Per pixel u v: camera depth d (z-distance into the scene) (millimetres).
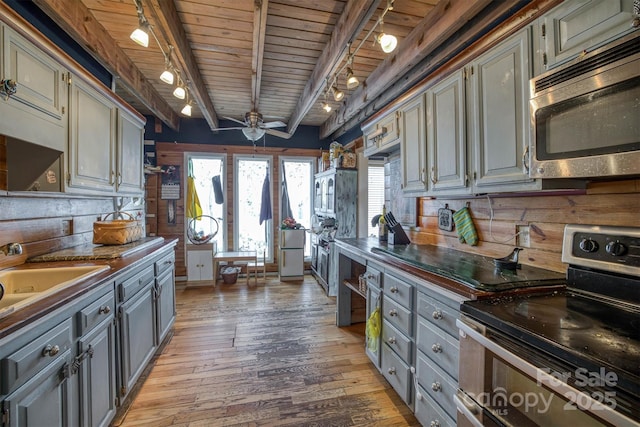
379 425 1704
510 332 934
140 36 1767
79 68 1897
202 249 4441
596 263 1161
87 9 2111
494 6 1770
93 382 1412
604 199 1273
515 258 1534
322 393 1981
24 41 1442
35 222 1899
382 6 2008
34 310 1047
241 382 2094
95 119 2135
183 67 2549
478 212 1991
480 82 1566
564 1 1136
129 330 1817
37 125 1545
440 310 1415
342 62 2799
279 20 2229
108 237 2277
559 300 1167
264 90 3652
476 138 1601
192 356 2443
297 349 2572
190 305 3666
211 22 2244
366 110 3771
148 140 4648
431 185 1990
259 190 5141
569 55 1122
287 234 4750
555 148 1129
